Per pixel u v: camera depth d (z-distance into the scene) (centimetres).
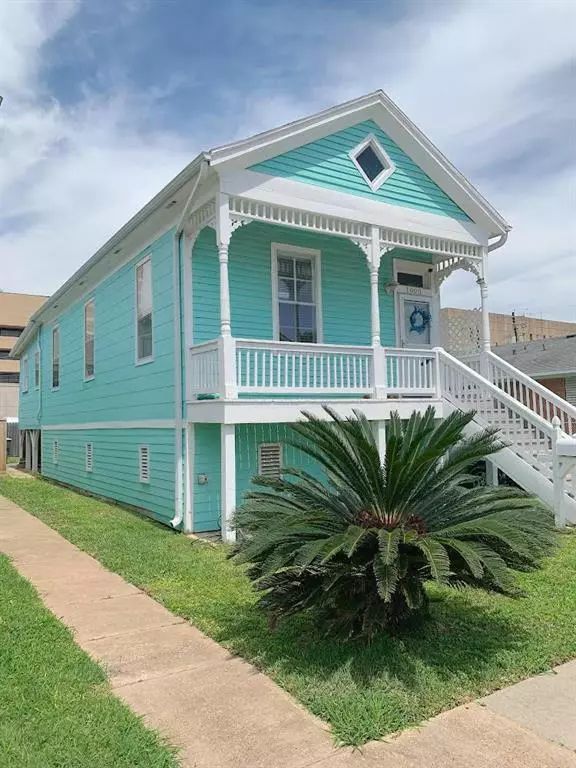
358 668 349
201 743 277
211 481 824
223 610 467
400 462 401
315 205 826
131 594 524
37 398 1842
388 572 342
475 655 370
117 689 335
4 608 475
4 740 272
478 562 332
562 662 368
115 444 1121
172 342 867
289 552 363
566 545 676
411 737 281
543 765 257
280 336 920
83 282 1280
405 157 935
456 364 926
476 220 1002
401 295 1067
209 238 862
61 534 807
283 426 890
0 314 4294
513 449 841
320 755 266
